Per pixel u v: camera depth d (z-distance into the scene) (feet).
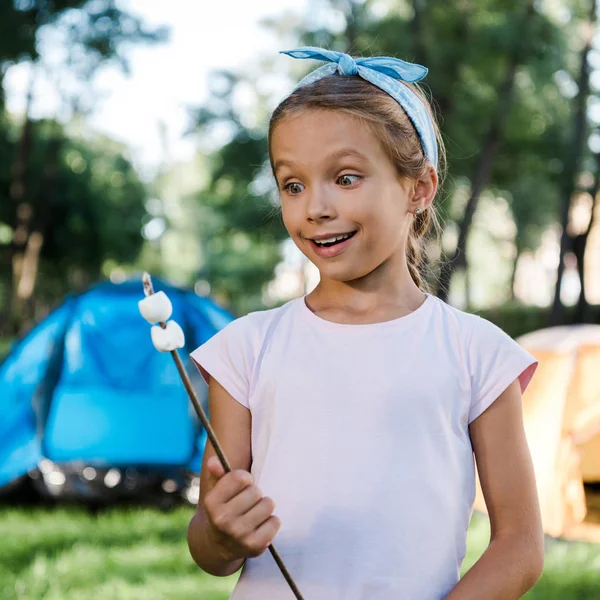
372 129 4.94
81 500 21.53
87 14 72.69
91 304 24.85
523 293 159.84
